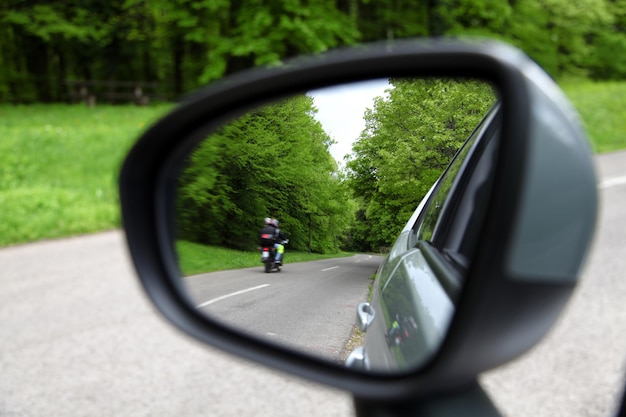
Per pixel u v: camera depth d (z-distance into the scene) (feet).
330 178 3.67
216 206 3.66
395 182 3.81
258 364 3.44
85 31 81.20
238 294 3.61
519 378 9.50
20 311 14.24
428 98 3.36
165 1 59.67
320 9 56.75
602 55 106.52
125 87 91.81
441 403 3.07
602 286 14.01
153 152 3.76
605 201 24.40
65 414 8.93
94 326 12.91
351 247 3.78
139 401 9.27
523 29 80.74
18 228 25.99
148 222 3.82
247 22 56.08
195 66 73.36
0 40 88.89
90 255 20.89
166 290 3.75
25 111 69.77
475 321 2.22
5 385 10.00
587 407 8.52
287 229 3.61
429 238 4.56
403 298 3.76
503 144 2.23
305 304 3.59
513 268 2.09
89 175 38.22
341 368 3.17
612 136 49.03
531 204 2.09
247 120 3.56
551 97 2.18
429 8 74.43
